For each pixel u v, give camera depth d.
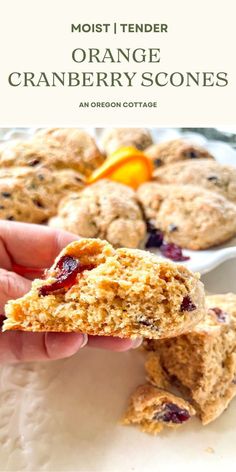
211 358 0.28
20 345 0.27
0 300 0.26
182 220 0.36
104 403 0.28
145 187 0.39
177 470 0.25
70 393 0.28
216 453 0.26
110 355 0.30
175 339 0.28
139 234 0.36
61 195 0.38
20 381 0.28
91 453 0.26
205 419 0.27
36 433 0.26
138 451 0.26
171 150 0.42
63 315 0.21
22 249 0.30
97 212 0.36
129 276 0.21
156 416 0.27
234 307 0.30
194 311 0.21
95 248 0.22
